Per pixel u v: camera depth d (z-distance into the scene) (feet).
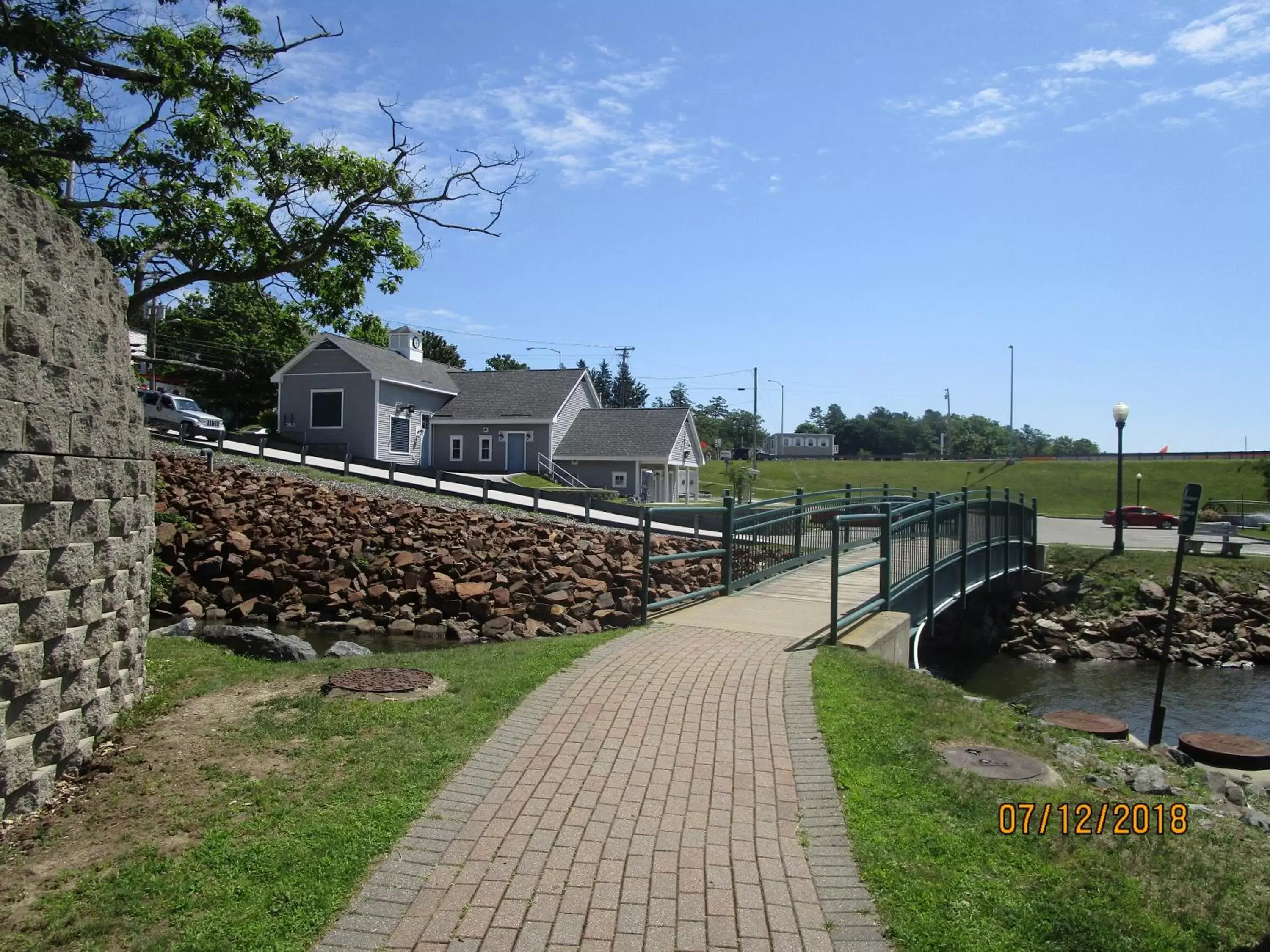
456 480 89.40
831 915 12.83
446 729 20.10
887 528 37.70
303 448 95.66
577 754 19.04
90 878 13.56
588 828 15.47
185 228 43.39
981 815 16.16
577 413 153.17
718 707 22.63
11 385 15.44
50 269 17.03
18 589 15.70
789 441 345.51
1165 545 107.65
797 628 34.06
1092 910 12.87
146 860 13.99
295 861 13.88
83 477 17.94
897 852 14.65
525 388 150.92
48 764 16.84
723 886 13.58
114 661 20.16
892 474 232.32
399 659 27.27
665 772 18.17
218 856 14.06
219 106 40.93
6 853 14.52
